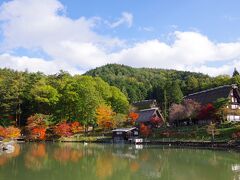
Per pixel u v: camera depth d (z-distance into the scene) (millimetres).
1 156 46906
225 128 65125
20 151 55125
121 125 94500
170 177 29453
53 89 94375
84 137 86000
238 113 71688
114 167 36312
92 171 33594
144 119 95688
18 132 76812
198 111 76625
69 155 48875
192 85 121625
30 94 94438
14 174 31906
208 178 28297
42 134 82500
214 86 112125
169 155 46438
